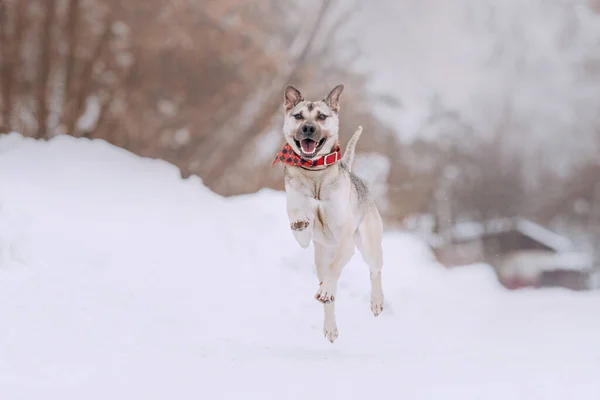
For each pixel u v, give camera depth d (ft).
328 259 24.16
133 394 15.67
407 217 98.02
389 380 17.28
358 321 30.25
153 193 37.14
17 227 28.81
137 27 72.08
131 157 40.75
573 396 15.64
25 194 31.71
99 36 69.51
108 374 17.69
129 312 25.12
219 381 17.06
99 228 31.17
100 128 69.56
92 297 25.52
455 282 43.37
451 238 109.40
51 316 23.16
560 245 112.98
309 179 21.86
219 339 24.23
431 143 101.55
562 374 18.20
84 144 40.04
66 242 28.96
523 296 45.73
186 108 76.59
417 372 18.43
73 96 67.87
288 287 32.19
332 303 22.36
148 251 30.73
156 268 29.71
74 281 26.61
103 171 37.78
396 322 30.96
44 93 65.57
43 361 18.74
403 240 44.27
